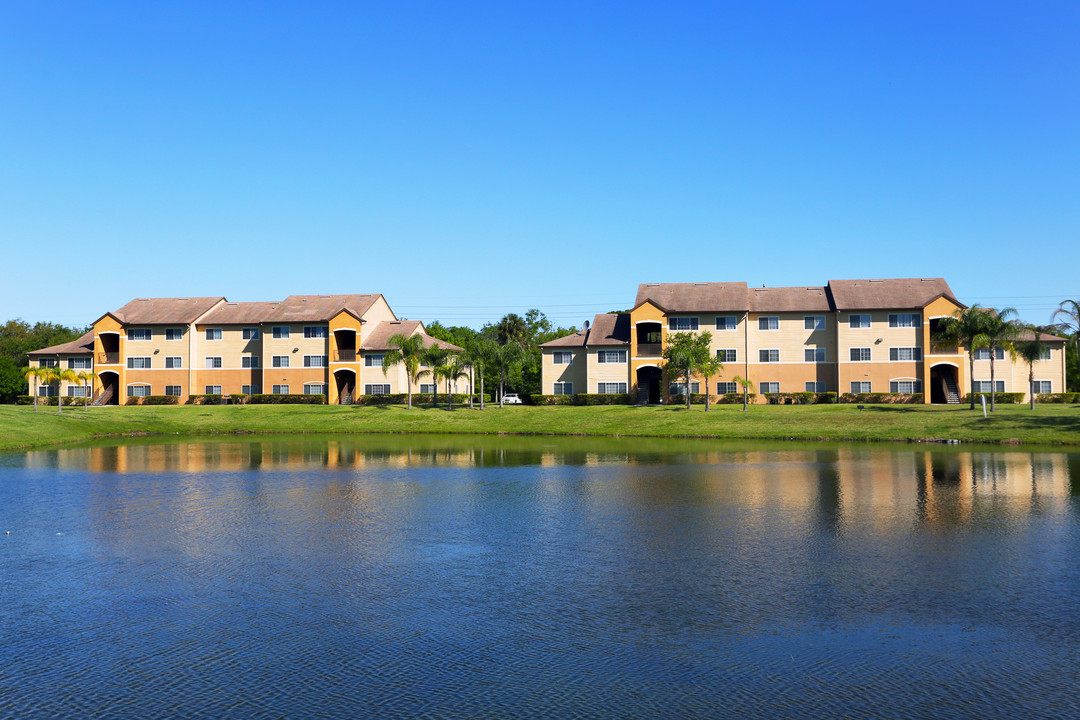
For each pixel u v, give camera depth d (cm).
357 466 4756
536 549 2478
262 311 10744
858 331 9150
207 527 2842
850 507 3177
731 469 4466
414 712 1349
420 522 2923
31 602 1944
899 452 5438
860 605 1888
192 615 1842
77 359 10681
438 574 2186
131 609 1889
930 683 1452
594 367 9725
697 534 2683
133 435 7631
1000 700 1384
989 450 5547
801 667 1525
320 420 8512
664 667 1529
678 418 7788
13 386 11438
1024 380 8844
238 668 1537
